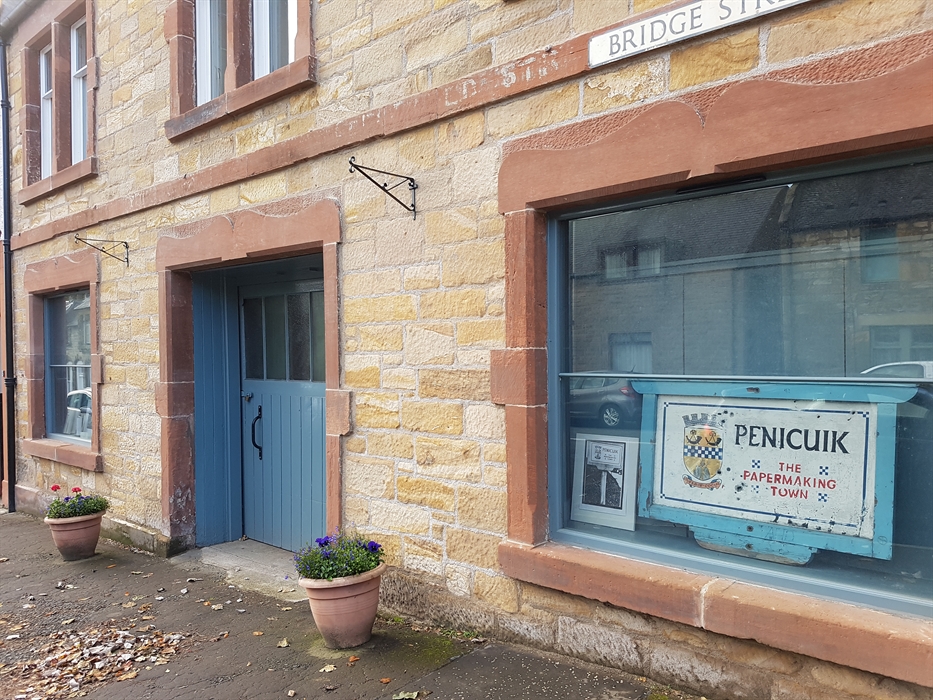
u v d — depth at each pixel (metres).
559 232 3.64
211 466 6.11
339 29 4.50
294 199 4.79
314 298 5.52
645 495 3.40
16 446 8.47
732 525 3.11
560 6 3.42
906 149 2.61
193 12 5.90
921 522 2.66
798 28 2.71
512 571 3.57
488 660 3.51
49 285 7.62
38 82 8.20
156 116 6.04
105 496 6.77
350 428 4.44
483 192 3.73
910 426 2.70
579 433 3.65
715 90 2.92
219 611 4.56
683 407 3.27
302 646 3.89
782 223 2.98
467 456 3.83
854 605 2.74
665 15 3.02
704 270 3.21
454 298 3.86
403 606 4.18
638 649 3.22
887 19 2.52
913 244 2.67
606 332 3.55
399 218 4.13
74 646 4.07
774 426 3.00
